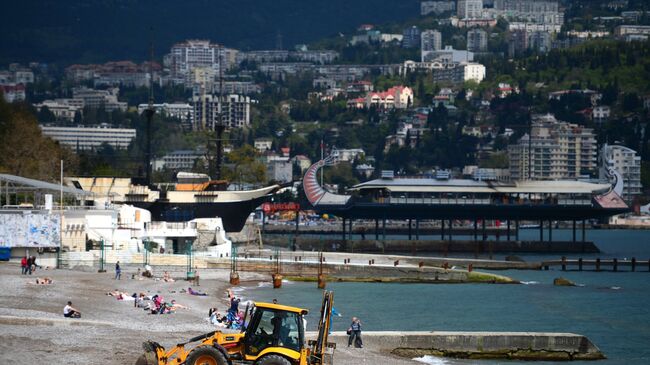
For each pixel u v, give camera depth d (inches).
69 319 5541.3
